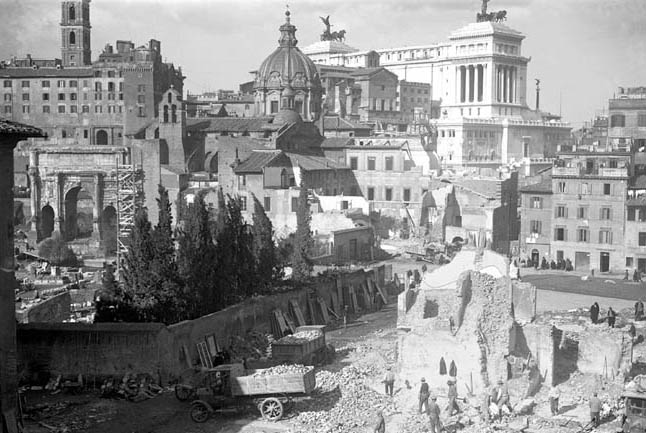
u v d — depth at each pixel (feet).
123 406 186.80
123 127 626.64
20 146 611.06
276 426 172.55
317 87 606.96
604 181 400.47
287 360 214.69
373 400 189.26
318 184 484.74
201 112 649.61
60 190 502.79
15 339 163.22
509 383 187.52
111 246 486.38
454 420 173.88
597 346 201.67
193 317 240.12
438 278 234.38
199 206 254.27
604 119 612.29
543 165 619.67
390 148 497.46
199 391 179.22
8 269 160.66
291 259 326.65
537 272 401.90
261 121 552.82
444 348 191.31
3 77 645.92
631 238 395.14
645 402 156.35
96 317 228.43
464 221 461.78
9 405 161.27
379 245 431.84
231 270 256.73
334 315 298.35
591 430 166.61
